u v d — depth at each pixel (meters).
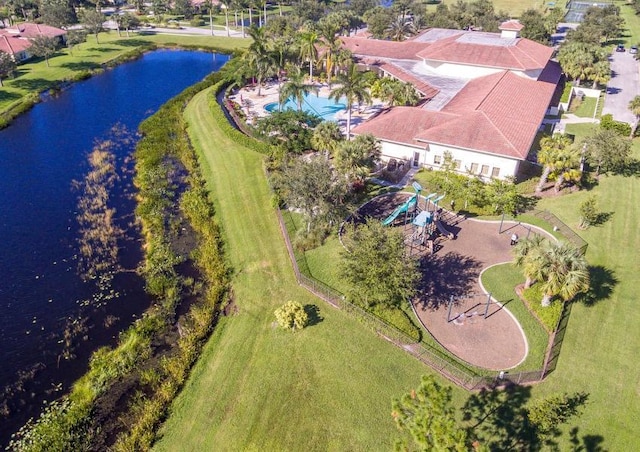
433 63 79.50
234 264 43.47
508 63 73.31
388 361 32.62
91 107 83.56
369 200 51.16
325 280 40.09
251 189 54.19
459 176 52.00
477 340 34.34
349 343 34.06
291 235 45.66
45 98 87.38
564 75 88.88
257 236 46.72
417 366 32.25
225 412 30.06
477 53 76.50
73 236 48.28
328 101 81.94
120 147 68.31
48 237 48.00
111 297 40.47
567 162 48.50
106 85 95.12
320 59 87.06
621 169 56.41
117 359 34.25
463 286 39.31
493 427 28.16
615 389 30.34
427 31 103.19
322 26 105.31
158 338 36.59
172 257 44.81
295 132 63.38
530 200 50.97
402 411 23.02
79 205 53.66
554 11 135.50
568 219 47.66
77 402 31.28
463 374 30.88
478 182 50.00
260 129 64.69
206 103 80.06
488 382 30.41
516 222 47.31
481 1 132.25
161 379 32.91
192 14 154.88
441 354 33.09
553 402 27.72
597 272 40.50
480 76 76.00
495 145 53.19
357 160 48.97
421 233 44.22
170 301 39.69
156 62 111.88
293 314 35.06
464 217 48.50
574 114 74.50
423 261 42.03
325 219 44.25
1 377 33.31
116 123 76.75
